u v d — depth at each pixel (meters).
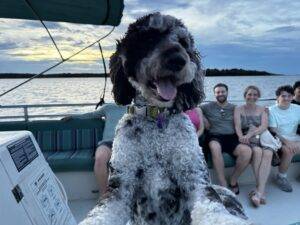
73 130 2.85
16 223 0.77
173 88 1.08
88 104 3.03
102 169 2.28
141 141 1.03
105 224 0.90
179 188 1.01
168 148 1.02
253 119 2.73
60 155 2.53
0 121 2.83
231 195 1.10
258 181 2.47
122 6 1.65
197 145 1.06
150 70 1.09
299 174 2.82
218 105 2.80
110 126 2.60
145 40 1.16
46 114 2.96
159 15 1.22
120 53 1.21
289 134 2.82
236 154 2.56
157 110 1.05
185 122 1.07
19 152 0.92
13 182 0.82
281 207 2.32
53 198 1.01
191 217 0.93
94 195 2.48
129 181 1.01
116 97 1.22
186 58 1.09
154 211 1.02
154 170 1.02
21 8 1.75
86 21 1.91
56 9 1.74
